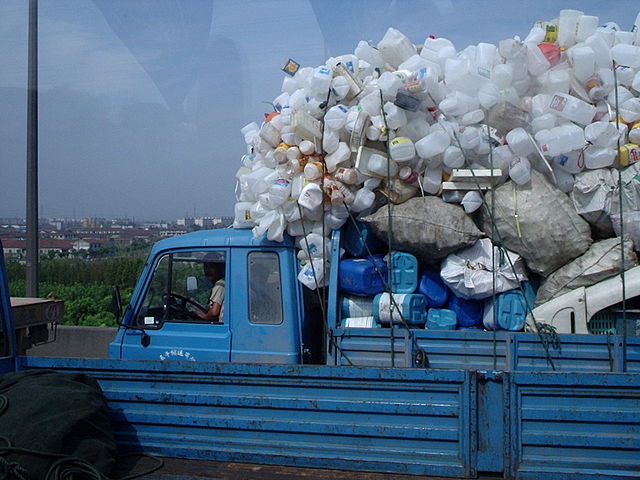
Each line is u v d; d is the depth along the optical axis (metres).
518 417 3.39
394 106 4.32
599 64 4.43
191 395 3.78
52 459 3.30
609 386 3.34
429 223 4.26
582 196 4.30
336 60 4.69
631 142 4.31
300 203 4.39
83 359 3.95
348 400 3.59
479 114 4.40
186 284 4.88
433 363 4.22
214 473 3.63
